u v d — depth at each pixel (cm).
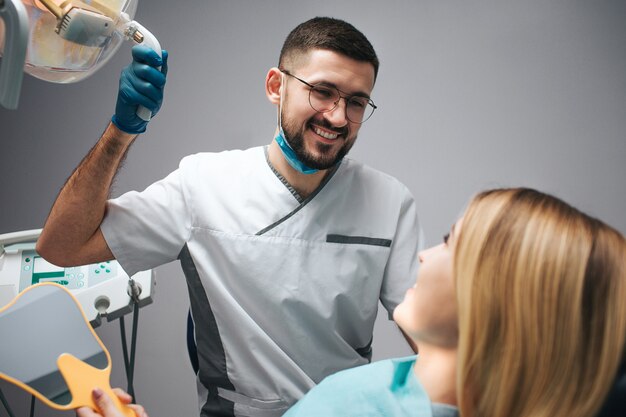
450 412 82
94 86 203
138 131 110
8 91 74
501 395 71
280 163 126
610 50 194
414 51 198
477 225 74
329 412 91
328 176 129
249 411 128
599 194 200
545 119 198
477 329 72
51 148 205
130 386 137
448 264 79
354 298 129
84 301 131
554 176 200
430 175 202
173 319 208
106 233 122
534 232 71
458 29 196
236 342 128
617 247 70
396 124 201
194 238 128
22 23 70
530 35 195
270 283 124
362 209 131
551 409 69
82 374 90
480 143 200
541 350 69
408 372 89
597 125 197
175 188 129
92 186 113
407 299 88
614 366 69
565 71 196
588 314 68
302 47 114
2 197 207
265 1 198
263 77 200
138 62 103
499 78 197
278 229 125
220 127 202
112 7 86
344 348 131
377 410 87
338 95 113
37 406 205
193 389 211
